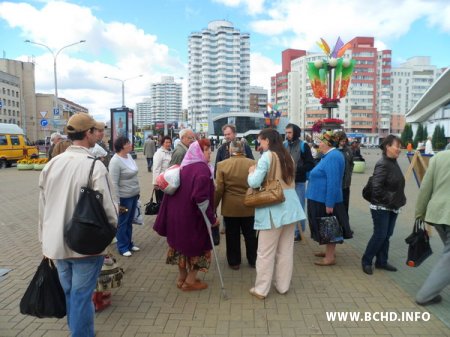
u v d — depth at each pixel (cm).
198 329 342
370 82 11250
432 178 385
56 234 275
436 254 558
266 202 391
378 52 11712
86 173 278
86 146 299
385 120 11769
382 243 470
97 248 269
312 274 479
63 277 289
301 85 11994
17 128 2409
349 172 628
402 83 12438
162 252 577
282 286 418
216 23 13425
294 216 406
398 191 460
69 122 292
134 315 369
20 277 469
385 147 461
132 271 493
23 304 298
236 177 481
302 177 616
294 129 609
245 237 507
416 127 6894
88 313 288
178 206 410
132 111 2391
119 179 545
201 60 13588
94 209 269
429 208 383
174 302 398
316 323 352
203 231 413
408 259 430
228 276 478
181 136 586
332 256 510
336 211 487
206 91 13525
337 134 484
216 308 384
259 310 379
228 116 7869
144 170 2042
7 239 653
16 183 1514
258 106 14775
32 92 10694
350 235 496
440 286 378
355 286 439
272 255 406
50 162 288
